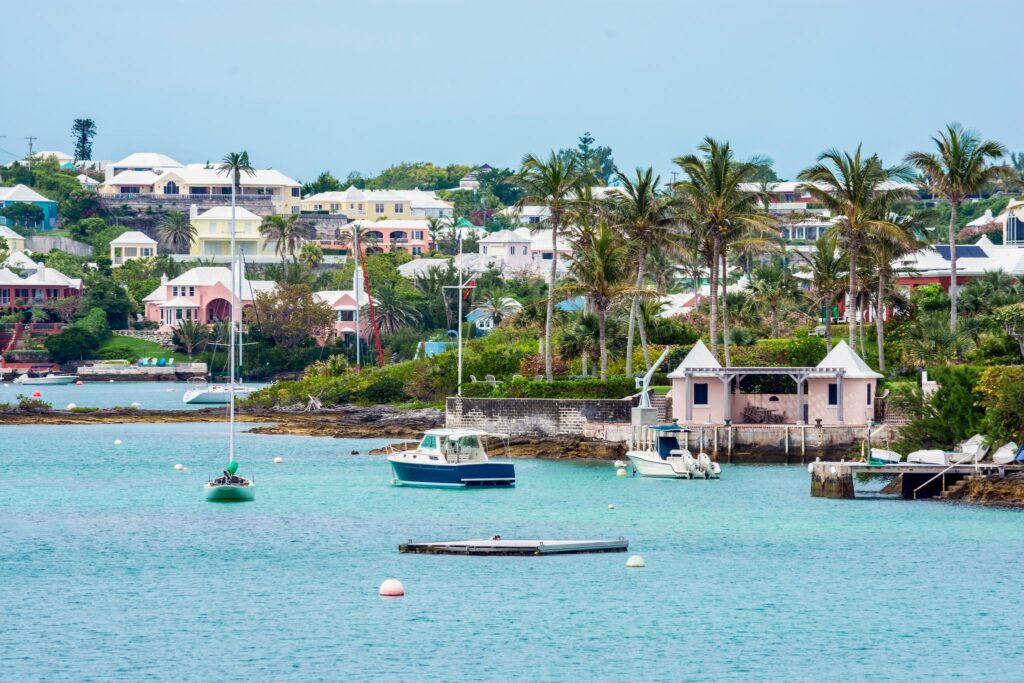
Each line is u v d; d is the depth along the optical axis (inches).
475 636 4170.8
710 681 3796.8
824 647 4106.8
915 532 5703.7
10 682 3718.0
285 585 4776.1
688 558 5236.2
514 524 5935.0
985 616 4439.0
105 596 4626.0
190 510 6358.3
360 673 3811.5
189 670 3826.3
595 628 4256.9
